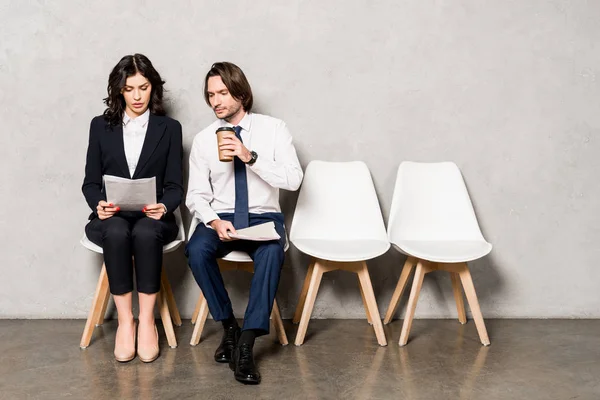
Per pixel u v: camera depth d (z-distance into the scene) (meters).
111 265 2.32
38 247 2.92
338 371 2.26
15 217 2.91
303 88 2.92
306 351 2.49
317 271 2.56
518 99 2.95
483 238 2.74
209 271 2.34
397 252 2.99
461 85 2.94
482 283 3.02
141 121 2.61
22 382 2.13
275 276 2.29
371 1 2.89
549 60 2.94
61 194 2.91
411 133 2.96
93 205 2.48
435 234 2.79
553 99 2.96
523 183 2.99
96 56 2.86
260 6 2.88
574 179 2.99
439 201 2.84
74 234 2.93
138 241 2.33
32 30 2.84
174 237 2.57
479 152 2.97
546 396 2.05
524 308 3.03
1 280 2.93
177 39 2.87
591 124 2.97
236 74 2.45
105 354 2.42
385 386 2.12
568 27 2.93
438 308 3.02
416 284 2.57
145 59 2.58
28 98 2.87
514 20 2.92
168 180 2.62
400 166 2.86
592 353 2.49
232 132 2.28
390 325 2.87
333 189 2.82
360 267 2.57
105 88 2.88
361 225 2.77
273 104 2.93
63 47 2.85
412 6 2.90
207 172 2.59
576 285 3.02
